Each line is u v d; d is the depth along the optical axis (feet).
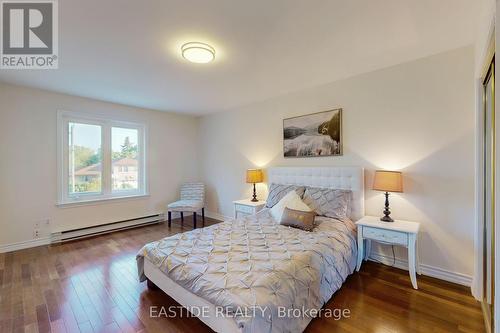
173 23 5.97
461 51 7.31
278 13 5.59
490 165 5.82
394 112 8.63
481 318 5.83
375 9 5.48
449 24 6.08
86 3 5.19
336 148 10.11
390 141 8.73
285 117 12.10
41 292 7.10
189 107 14.70
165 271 6.15
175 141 16.52
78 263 9.15
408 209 8.34
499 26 3.26
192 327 5.60
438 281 7.57
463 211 7.34
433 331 5.42
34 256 9.80
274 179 12.21
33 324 5.71
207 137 16.99
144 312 6.17
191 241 7.23
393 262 8.71
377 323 5.68
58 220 11.69
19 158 10.65
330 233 7.64
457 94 7.39
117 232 13.24
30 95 10.89
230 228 8.41
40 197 11.18
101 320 5.87
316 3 5.24
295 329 4.98
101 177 13.30
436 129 7.78
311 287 5.61
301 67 8.74
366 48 7.36
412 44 7.13
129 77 9.59
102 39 6.71
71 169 12.27
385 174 7.94
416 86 8.14
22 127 10.71
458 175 7.41
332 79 9.98
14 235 10.53
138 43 6.93
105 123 13.43
